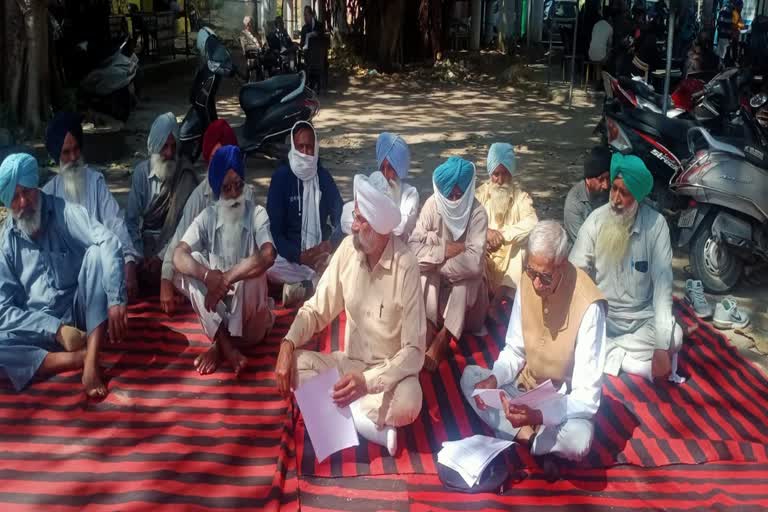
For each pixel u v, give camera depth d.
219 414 4.20
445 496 3.59
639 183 4.33
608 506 3.53
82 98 11.23
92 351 4.31
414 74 16.80
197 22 21.25
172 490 3.54
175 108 12.86
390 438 3.83
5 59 10.29
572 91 14.77
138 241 5.60
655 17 17.75
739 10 16.83
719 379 4.66
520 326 3.95
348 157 9.86
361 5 17.59
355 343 4.02
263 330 4.84
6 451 3.82
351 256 3.93
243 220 4.61
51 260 4.53
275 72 14.33
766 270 6.28
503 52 19.67
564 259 3.61
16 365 4.35
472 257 4.62
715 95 7.13
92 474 3.66
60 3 12.07
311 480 3.68
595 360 3.75
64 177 5.14
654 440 4.02
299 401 3.76
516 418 3.64
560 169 9.53
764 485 3.70
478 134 11.48
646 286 4.57
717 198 5.66
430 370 4.66
